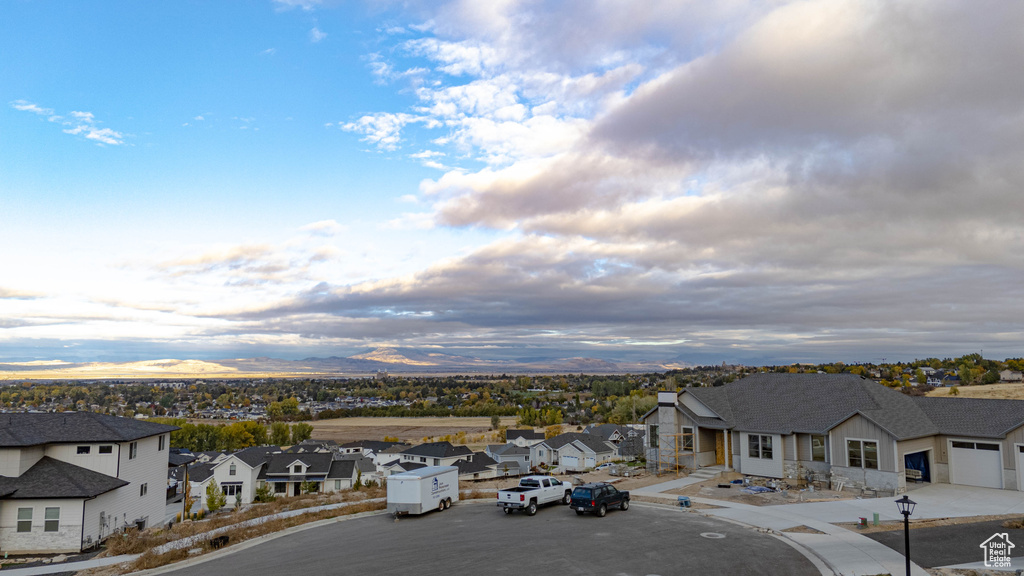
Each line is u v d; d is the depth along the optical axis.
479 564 20.48
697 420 41.47
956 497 31.11
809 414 37.81
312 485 75.75
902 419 34.81
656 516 28.44
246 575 20.16
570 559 20.94
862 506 29.47
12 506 32.19
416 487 29.06
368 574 19.69
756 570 19.56
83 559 27.88
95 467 36.34
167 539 28.42
